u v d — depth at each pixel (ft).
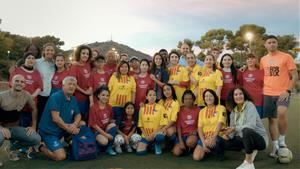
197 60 27.68
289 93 18.76
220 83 21.39
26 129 17.99
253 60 21.43
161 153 20.59
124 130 21.80
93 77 22.79
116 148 20.62
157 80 23.27
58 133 19.11
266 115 19.99
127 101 22.67
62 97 18.93
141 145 20.30
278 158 18.20
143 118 21.47
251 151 16.29
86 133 19.07
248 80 21.31
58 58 21.63
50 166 17.17
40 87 20.74
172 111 21.01
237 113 18.03
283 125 19.11
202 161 18.57
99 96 20.79
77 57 22.44
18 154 19.51
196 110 20.62
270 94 19.70
